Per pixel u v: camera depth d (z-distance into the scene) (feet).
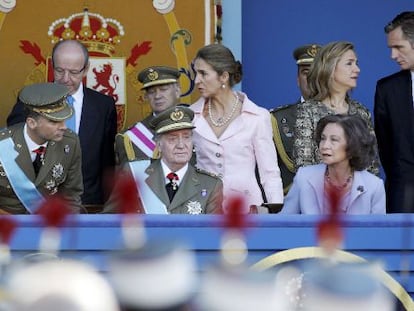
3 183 56.24
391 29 68.54
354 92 88.02
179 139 54.54
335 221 22.00
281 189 62.54
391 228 44.91
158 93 68.23
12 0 81.35
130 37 82.43
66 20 81.92
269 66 87.35
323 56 62.69
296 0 87.61
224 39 84.07
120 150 67.26
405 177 68.03
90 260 43.16
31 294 18.52
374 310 18.71
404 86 68.49
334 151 52.01
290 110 68.64
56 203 23.08
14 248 42.19
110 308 18.63
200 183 54.80
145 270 19.07
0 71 81.41
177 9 82.58
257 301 19.47
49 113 55.36
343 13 88.07
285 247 44.37
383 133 69.31
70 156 57.62
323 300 18.79
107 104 70.79
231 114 63.26
